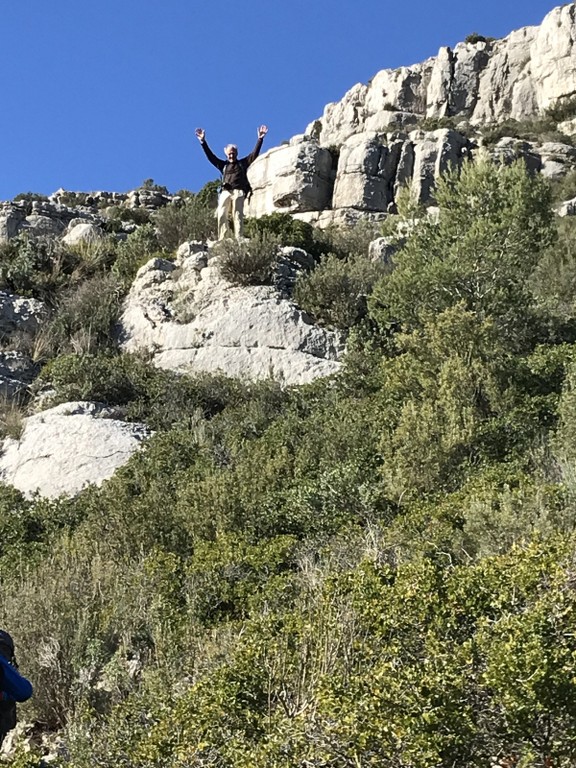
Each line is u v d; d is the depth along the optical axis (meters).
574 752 4.73
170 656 7.57
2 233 29.88
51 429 16.42
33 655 7.88
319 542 10.28
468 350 14.29
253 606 8.88
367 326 18.77
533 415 13.06
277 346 18.80
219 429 15.86
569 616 5.18
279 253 21.48
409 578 6.20
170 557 10.20
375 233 26.34
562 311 18.92
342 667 5.83
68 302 20.98
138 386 17.84
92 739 6.48
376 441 13.28
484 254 17.22
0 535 12.88
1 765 6.44
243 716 5.76
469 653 5.06
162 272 21.47
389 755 4.72
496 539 8.78
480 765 4.72
